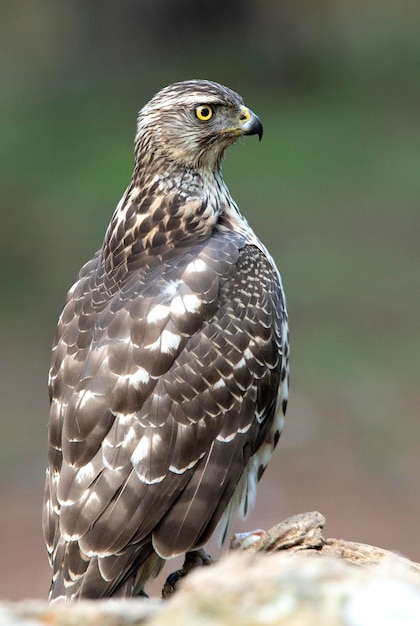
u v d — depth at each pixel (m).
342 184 28.58
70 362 7.57
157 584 13.49
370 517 16.88
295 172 29.38
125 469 7.12
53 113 33.41
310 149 30.72
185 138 8.49
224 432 7.62
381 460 18.56
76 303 7.94
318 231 26.25
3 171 29.25
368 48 36.56
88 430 7.19
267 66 35.91
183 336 7.53
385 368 20.94
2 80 35.41
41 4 37.50
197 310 7.64
